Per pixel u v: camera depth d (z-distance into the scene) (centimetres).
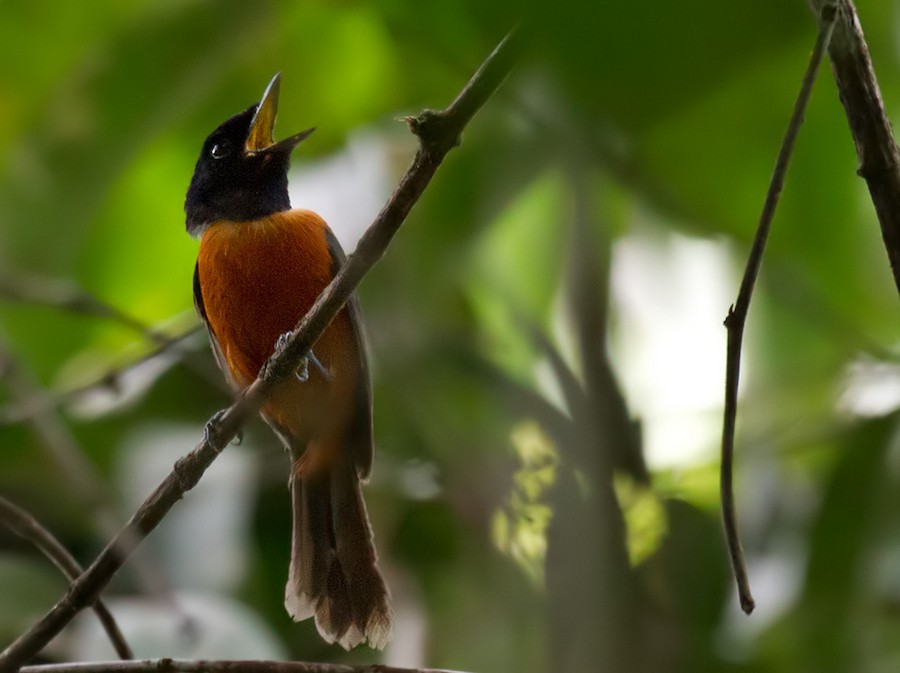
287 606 851
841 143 770
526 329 880
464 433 895
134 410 1078
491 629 864
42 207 869
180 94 844
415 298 915
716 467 979
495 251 984
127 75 837
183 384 1089
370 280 917
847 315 908
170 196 1105
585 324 788
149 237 1121
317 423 885
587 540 739
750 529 956
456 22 769
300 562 866
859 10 699
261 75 984
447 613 934
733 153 740
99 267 1126
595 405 778
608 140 706
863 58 466
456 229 879
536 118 696
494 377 902
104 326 1136
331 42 962
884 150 465
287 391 873
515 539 798
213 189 949
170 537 993
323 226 927
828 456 990
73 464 942
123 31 834
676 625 777
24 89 844
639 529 793
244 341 917
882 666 825
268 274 895
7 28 845
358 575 857
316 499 888
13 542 1054
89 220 883
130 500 1021
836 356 972
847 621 822
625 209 962
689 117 691
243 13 827
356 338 877
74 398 954
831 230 825
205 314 948
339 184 1011
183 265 1133
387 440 1037
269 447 1070
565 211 819
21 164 858
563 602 726
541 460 787
